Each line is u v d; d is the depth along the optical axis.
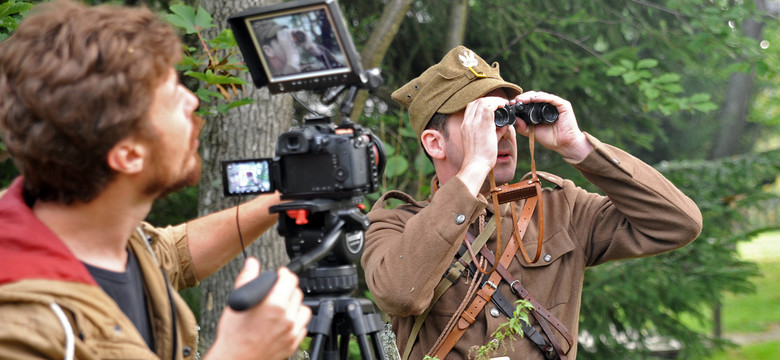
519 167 5.86
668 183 2.68
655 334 6.33
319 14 1.60
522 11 5.96
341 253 1.67
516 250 2.63
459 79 2.66
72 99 1.22
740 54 6.25
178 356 1.50
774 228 5.95
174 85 1.35
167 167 1.35
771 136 12.83
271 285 1.23
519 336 2.53
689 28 6.41
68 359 1.17
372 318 1.71
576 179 5.84
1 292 1.16
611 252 2.74
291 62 1.68
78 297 1.22
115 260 1.43
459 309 2.54
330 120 1.72
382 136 5.20
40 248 1.23
